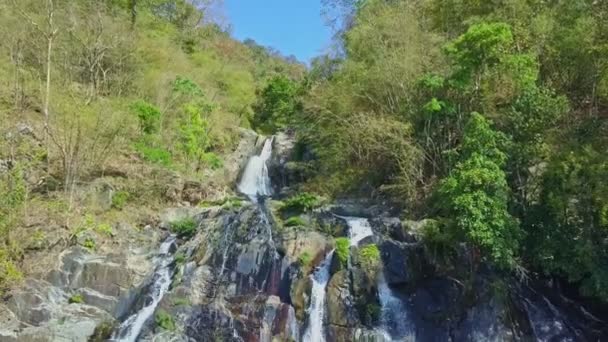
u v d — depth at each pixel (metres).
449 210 15.89
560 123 17.69
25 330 14.78
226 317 15.29
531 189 16.77
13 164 19.09
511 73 18.11
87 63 30.22
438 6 25.67
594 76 19.06
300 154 29.69
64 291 16.41
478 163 15.16
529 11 21.47
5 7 28.39
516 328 15.31
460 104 19.69
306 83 36.41
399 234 17.23
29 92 23.84
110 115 23.77
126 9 39.16
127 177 21.94
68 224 18.31
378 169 22.45
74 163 19.91
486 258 15.61
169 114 28.61
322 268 16.42
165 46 37.84
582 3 20.00
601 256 14.88
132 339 15.23
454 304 15.61
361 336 14.85
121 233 18.92
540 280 16.56
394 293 15.86
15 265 16.41
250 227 18.22
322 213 19.95
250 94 41.50
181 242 18.94
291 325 15.06
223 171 28.78
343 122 23.14
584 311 16.20
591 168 15.14
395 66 22.27
